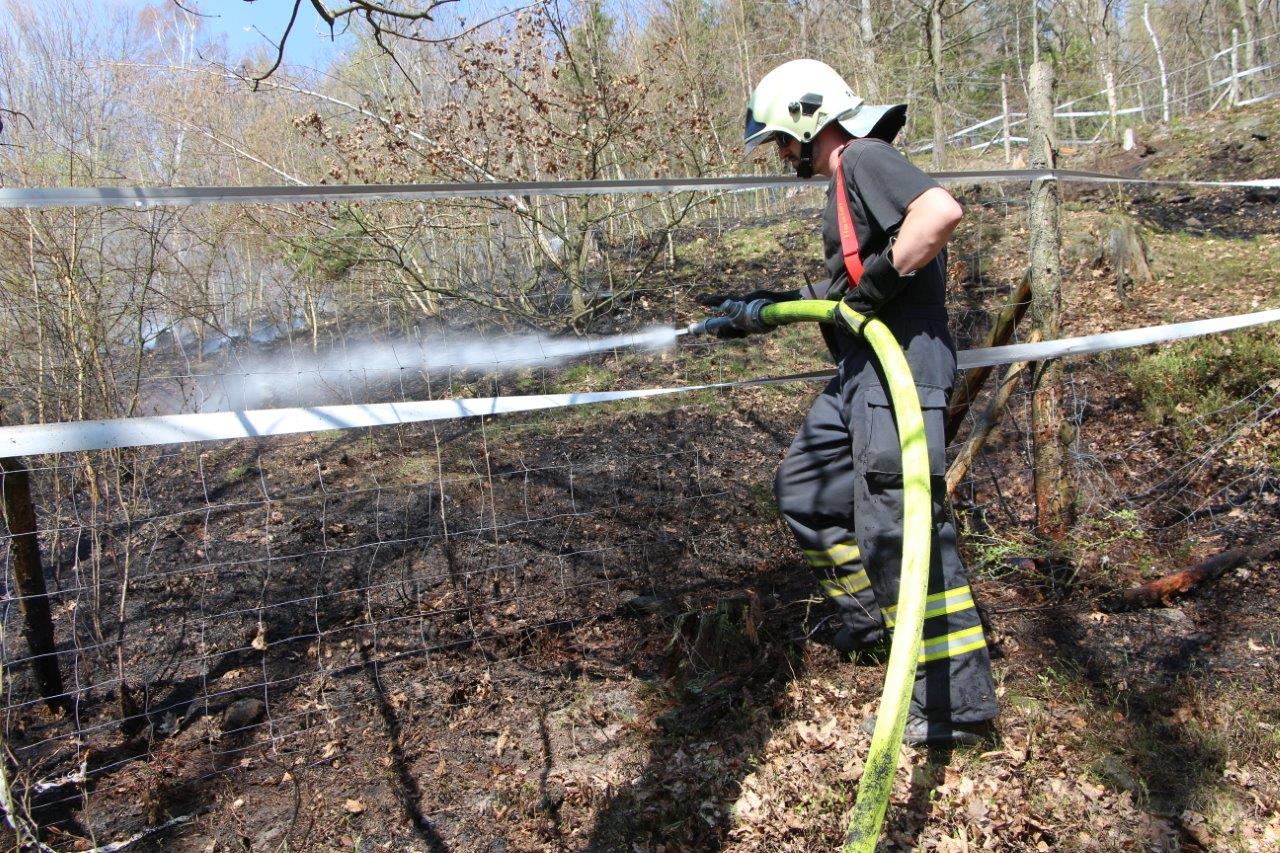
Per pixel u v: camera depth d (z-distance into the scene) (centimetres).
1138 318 605
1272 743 234
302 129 624
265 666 312
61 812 248
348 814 243
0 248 297
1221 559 325
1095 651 288
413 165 668
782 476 267
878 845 213
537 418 500
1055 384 353
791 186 300
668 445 465
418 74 708
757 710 265
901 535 232
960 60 1382
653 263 719
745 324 281
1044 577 333
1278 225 792
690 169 735
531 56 655
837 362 267
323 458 470
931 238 210
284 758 267
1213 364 482
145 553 382
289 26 308
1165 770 230
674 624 315
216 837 237
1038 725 249
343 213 578
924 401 233
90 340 293
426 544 383
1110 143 1307
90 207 283
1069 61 1670
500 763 260
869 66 1058
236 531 400
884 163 222
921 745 239
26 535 274
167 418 236
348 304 627
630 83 624
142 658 318
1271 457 398
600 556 372
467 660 312
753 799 232
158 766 265
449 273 641
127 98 547
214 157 659
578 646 317
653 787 242
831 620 313
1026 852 209
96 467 326
